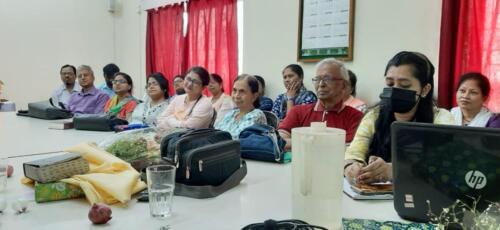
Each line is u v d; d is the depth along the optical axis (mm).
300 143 894
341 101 2188
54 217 996
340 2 3299
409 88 1372
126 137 1498
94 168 1225
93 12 5984
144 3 5672
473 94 2410
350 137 1998
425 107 1412
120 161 1245
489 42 2566
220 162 1216
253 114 2260
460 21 2639
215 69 4625
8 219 980
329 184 893
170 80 5309
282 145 1723
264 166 1593
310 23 3553
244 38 4293
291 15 3752
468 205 859
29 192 1198
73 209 1056
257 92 2389
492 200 834
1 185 1232
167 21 5320
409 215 964
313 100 3402
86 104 3748
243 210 1059
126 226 943
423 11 2816
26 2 5363
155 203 1016
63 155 1224
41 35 5523
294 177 926
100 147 1434
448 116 1421
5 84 5277
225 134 1342
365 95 3203
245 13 4250
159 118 2885
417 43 2863
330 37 3398
